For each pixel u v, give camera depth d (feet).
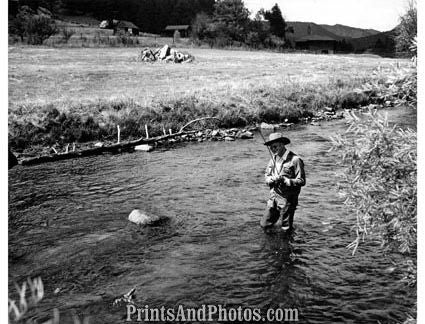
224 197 32.35
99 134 57.88
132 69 127.85
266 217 25.49
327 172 38.81
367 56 263.29
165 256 22.08
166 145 56.13
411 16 69.15
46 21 205.16
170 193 33.68
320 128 67.97
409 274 16.90
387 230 13.58
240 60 180.55
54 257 22.04
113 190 34.86
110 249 23.00
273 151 25.40
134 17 487.20
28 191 34.63
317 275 19.74
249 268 20.57
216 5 340.80
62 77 102.53
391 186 13.15
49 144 53.06
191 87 92.07
